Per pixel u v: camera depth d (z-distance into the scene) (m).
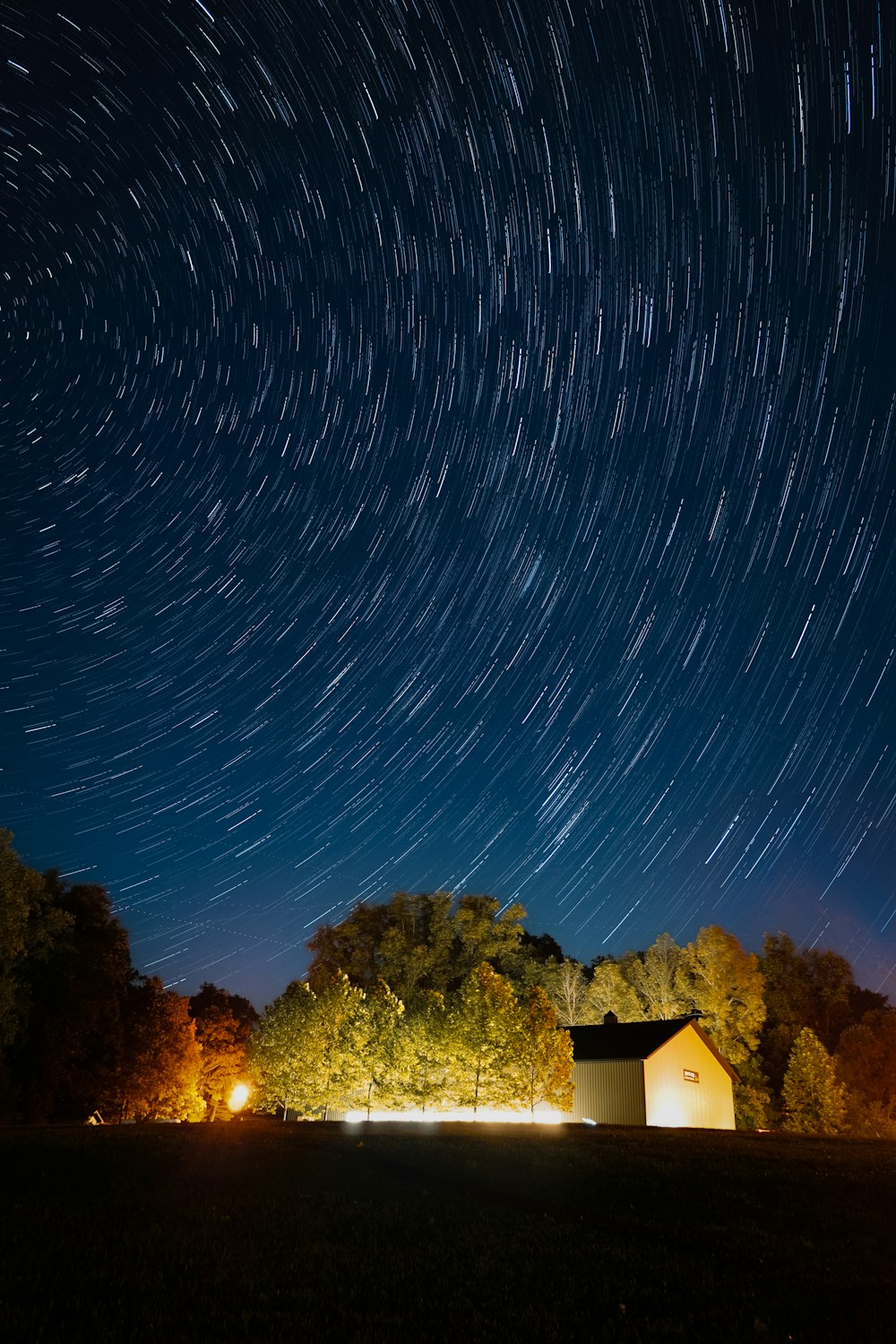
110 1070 38.66
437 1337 9.16
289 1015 35.78
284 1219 13.77
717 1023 48.09
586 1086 37.97
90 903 39.53
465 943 55.19
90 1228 12.52
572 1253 12.66
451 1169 18.66
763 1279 12.03
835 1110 40.72
